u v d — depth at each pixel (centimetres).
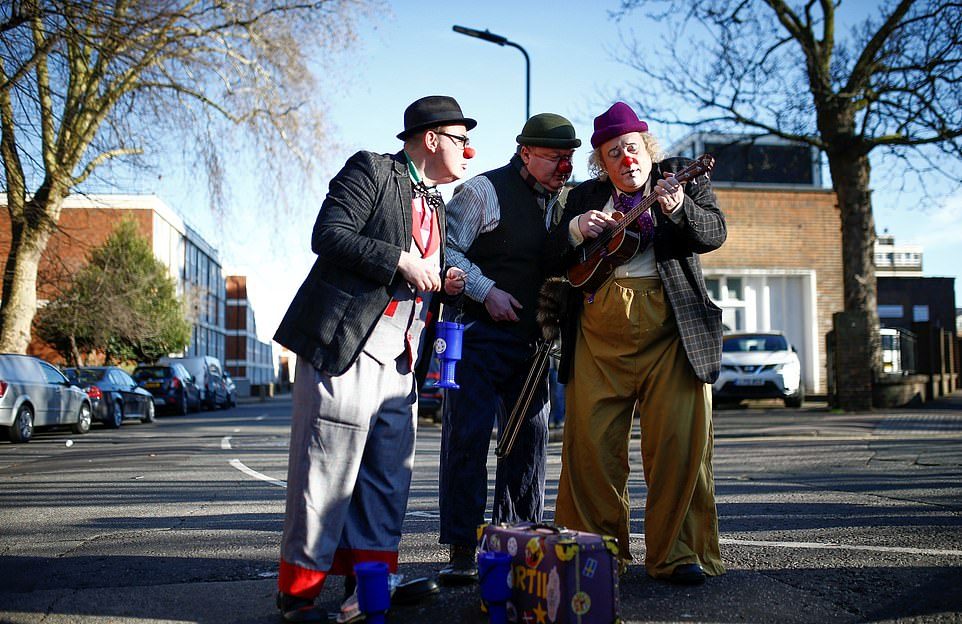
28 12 1309
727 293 2431
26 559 402
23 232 1789
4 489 696
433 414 1620
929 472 678
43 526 502
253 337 8775
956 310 5738
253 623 288
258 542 432
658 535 332
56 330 3172
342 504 286
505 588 266
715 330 335
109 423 1762
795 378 1703
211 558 395
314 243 287
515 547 274
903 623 272
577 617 254
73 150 1742
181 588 338
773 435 1084
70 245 1931
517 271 353
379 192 295
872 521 452
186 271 5666
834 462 779
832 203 2453
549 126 353
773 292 2447
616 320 336
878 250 8669
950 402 1866
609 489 342
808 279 2430
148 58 1677
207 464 894
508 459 356
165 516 529
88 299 2869
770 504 521
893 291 5731
